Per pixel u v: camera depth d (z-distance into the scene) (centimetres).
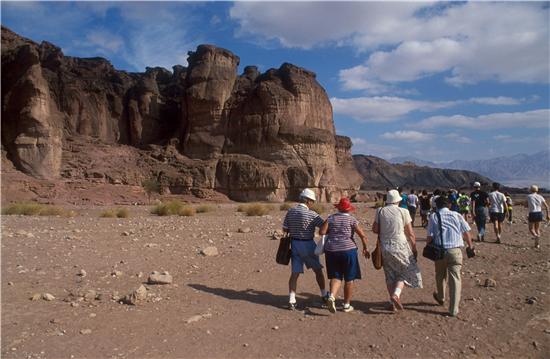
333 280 687
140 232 1619
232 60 8106
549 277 870
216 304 726
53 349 532
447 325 628
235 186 7038
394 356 531
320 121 8031
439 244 690
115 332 591
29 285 809
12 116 5978
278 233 1523
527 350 546
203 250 1162
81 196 5550
